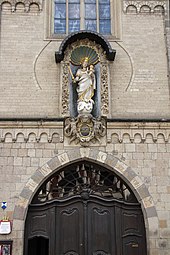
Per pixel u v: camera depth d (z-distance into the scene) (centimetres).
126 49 1638
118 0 1709
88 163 1514
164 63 1627
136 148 1503
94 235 1464
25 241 1435
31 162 1470
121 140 1503
